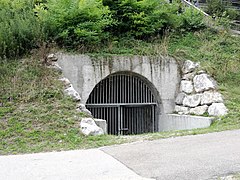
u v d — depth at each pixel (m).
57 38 12.91
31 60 11.93
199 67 13.45
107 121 13.24
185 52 14.45
